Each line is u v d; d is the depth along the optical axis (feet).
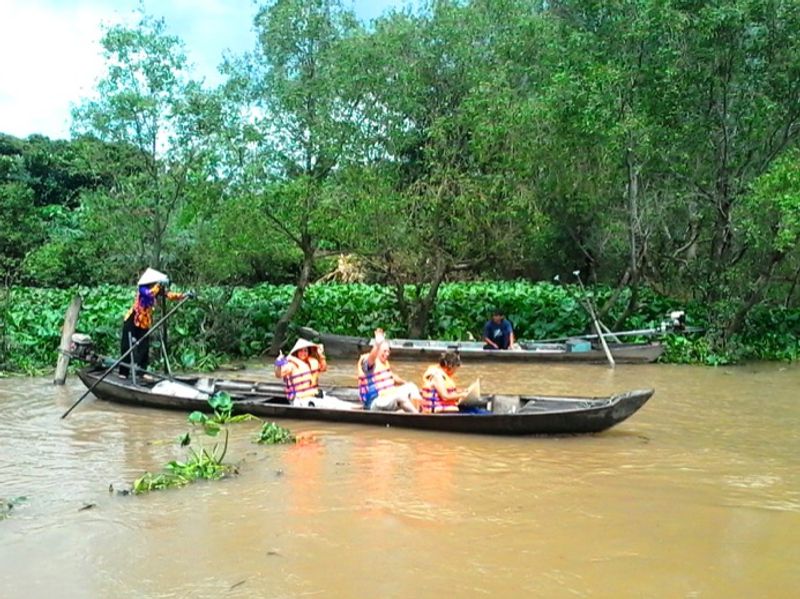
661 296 68.85
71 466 25.86
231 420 32.53
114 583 16.65
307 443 28.81
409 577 16.79
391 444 28.66
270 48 54.90
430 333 63.77
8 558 18.03
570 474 24.77
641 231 60.44
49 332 50.72
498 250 58.90
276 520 20.29
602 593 16.07
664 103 53.21
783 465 26.17
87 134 50.31
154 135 50.75
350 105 53.83
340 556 17.92
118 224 52.06
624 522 20.27
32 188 103.50
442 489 23.04
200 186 51.03
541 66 56.85
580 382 45.75
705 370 50.72
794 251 54.44
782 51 53.47
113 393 36.37
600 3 54.03
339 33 55.83
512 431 29.91
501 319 55.31
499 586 16.37
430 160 55.77
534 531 19.54
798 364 53.67
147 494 22.58
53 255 82.99
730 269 56.49
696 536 19.29
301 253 63.57
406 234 55.26
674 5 52.26
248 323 57.26
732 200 56.95
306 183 52.34
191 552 18.21
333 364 54.24
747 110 55.06
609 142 52.11
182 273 55.88
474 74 54.44
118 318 53.67
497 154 54.65
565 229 73.72
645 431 31.35
